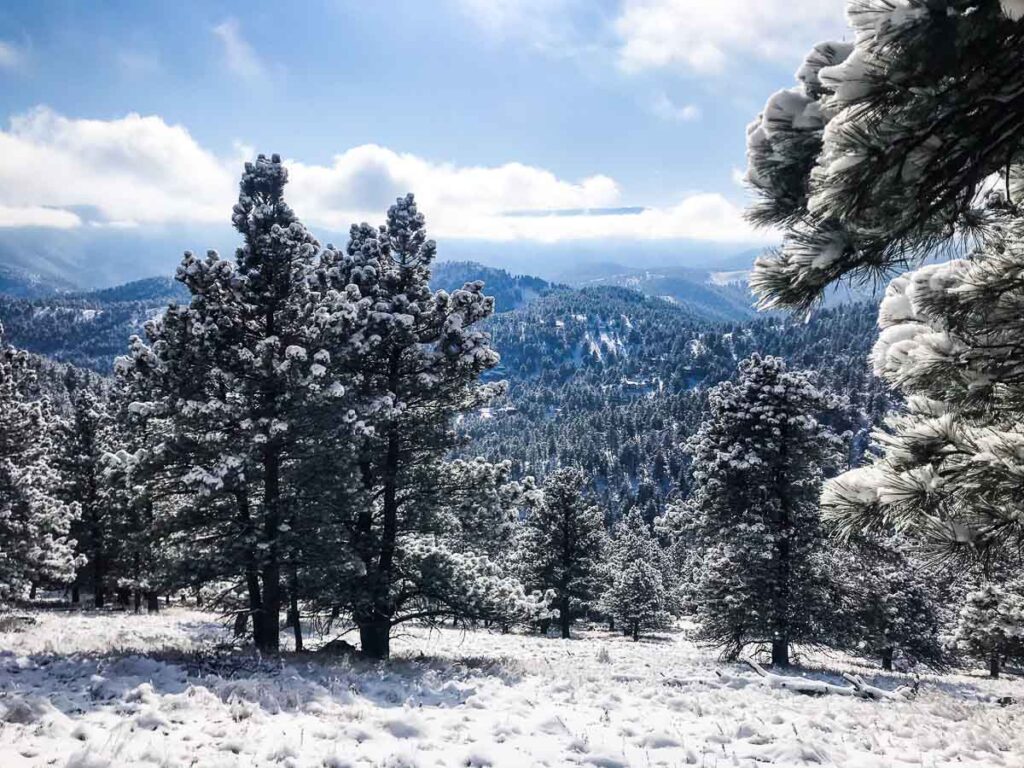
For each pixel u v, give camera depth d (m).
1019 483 2.89
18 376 25.78
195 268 15.85
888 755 9.61
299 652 16.55
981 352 3.28
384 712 10.27
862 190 2.50
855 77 2.28
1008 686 27.78
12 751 6.83
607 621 73.19
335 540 16.56
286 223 16.80
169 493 16.08
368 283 18.50
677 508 28.02
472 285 18.39
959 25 2.05
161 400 15.77
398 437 18.34
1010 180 3.27
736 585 25.08
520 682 15.03
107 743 7.30
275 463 16.12
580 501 45.69
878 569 31.62
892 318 3.69
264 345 15.10
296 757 7.80
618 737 9.91
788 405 25.22
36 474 25.50
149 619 30.31
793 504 24.56
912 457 3.25
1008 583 21.00
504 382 18.66
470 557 19.48
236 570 15.61
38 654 12.52
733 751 9.37
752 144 3.01
